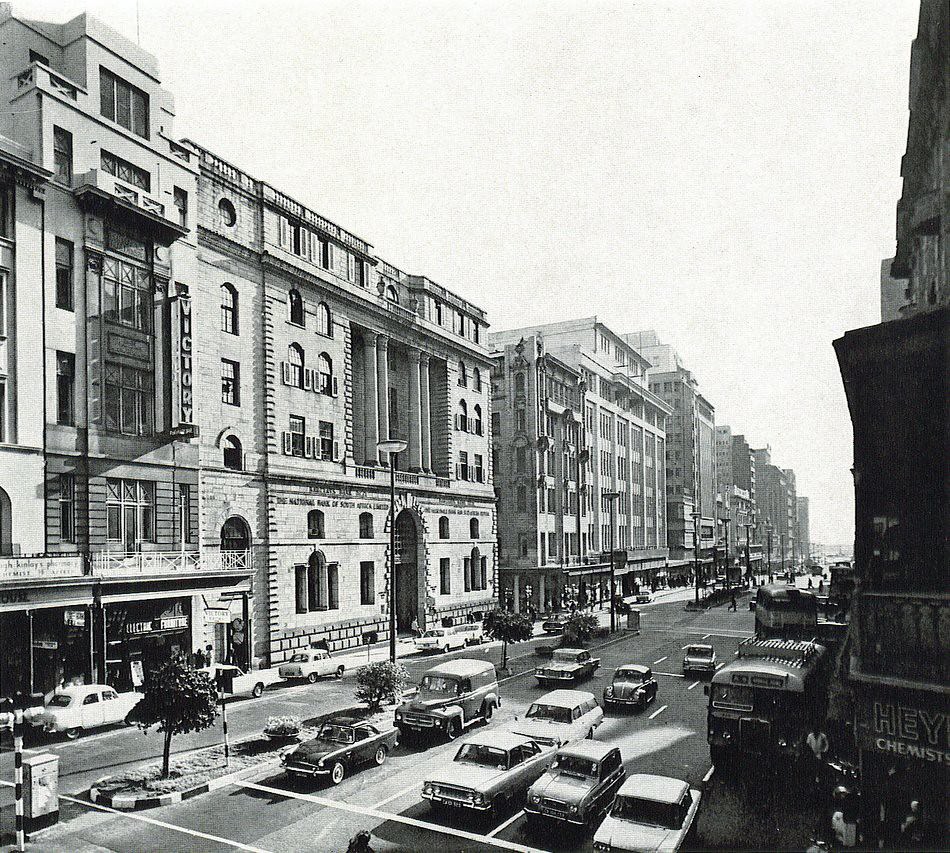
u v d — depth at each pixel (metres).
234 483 34.66
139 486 29.58
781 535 184.25
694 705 26.20
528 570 65.31
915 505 12.71
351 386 44.84
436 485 52.66
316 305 41.53
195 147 34.56
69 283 27.52
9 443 24.72
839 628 23.19
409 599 49.75
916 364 12.84
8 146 25.66
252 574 32.91
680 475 116.56
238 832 14.80
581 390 76.31
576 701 20.20
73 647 25.81
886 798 12.22
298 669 31.00
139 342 30.09
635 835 12.77
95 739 22.06
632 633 48.12
